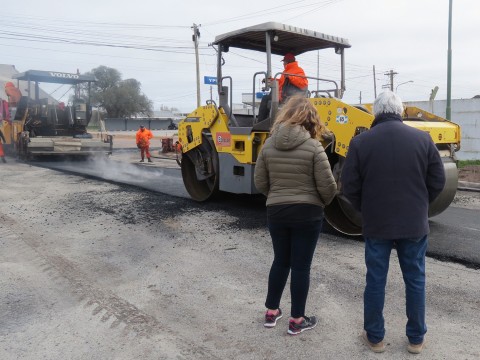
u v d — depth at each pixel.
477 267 4.57
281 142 3.15
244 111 8.55
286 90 6.78
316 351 3.04
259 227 6.20
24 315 3.61
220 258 4.91
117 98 64.62
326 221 6.47
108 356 3.00
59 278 4.38
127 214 7.04
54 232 6.02
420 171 2.89
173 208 7.50
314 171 3.11
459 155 15.50
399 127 2.93
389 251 2.99
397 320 3.44
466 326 3.34
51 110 16.55
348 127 5.39
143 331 3.32
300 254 3.18
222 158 7.50
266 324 3.36
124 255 5.05
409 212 2.87
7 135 18.09
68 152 15.63
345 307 3.69
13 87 18.25
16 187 9.80
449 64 14.34
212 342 3.16
